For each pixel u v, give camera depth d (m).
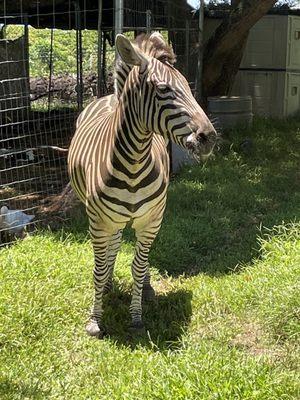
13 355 3.78
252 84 11.38
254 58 11.30
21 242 5.33
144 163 3.68
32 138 10.13
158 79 3.33
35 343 3.89
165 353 3.78
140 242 4.07
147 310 4.46
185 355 3.59
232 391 3.12
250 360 3.45
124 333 4.16
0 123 8.93
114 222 3.86
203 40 10.09
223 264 5.23
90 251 5.16
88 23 12.86
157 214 3.96
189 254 5.50
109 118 4.02
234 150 8.64
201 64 9.13
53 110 12.71
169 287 4.90
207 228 5.96
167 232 5.73
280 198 6.99
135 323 4.18
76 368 3.72
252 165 8.19
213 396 3.08
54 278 4.57
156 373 3.44
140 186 3.73
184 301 4.57
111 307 4.44
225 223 6.15
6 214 5.85
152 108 3.37
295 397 3.21
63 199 6.67
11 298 4.18
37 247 5.18
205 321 4.24
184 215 6.33
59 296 4.30
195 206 6.66
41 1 9.95
